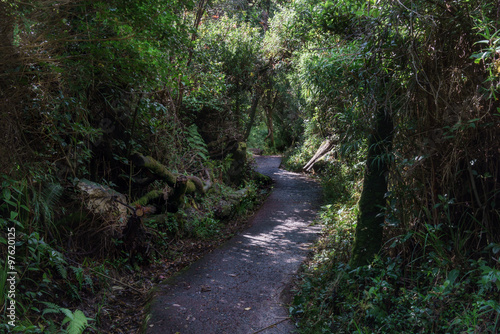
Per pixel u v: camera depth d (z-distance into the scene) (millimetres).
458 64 3201
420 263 3748
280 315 3949
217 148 10391
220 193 8688
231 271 5184
